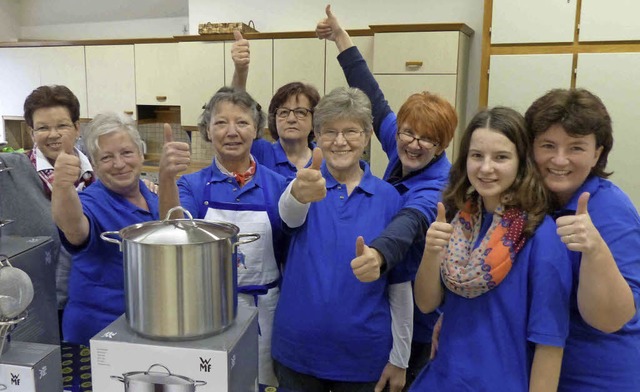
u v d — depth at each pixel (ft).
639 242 3.42
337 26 7.21
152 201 4.92
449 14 12.50
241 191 5.02
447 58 10.98
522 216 3.45
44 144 5.78
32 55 16.26
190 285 2.67
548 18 10.00
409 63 11.16
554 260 3.31
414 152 5.49
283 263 5.14
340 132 4.50
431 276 3.76
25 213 5.24
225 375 2.68
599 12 9.68
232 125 4.94
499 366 3.47
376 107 6.91
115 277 4.51
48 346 3.08
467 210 3.77
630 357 3.53
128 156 4.52
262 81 12.96
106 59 15.34
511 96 10.46
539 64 10.21
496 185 3.47
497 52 10.44
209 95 13.57
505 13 10.25
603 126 3.41
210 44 13.33
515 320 3.43
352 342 4.45
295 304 4.58
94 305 4.52
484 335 3.52
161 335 2.71
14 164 5.32
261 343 5.03
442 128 5.40
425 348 5.65
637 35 9.52
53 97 5.80
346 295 4.44
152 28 16.83
